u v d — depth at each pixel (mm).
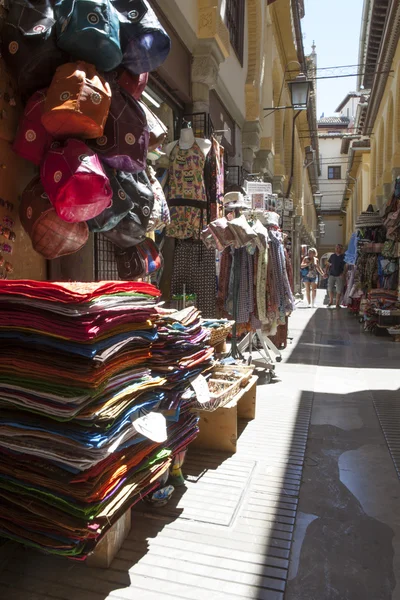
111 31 2455
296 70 16656
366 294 12562
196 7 6387
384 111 16047
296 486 3184
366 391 5625
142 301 2420
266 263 5535
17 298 2045
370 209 12523
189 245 5820
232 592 2166
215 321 4602
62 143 2508
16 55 2547
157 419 2418
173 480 3150
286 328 8531
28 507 2092
